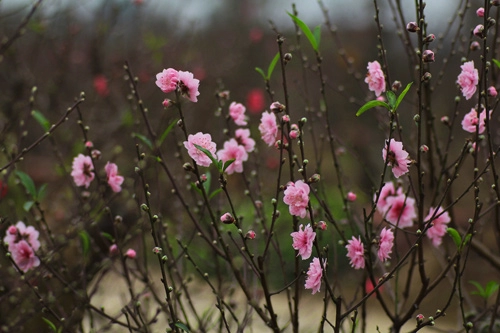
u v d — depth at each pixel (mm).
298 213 2082
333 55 11516
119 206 4363
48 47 7180
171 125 2492
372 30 12086
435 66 8930
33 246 2746
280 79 9516
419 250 2457
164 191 5508
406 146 3469
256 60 10203
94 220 3207
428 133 3006
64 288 3146
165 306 2865
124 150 5770
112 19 7293
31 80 6000
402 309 2859
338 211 5289
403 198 2754
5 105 5586
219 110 2957
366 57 12008
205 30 10938
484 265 7109
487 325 3414
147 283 2932
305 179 2145
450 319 7305
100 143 5910
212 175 6383
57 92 6645
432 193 3076
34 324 3502
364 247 2500
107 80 7141
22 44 6637
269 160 6949
